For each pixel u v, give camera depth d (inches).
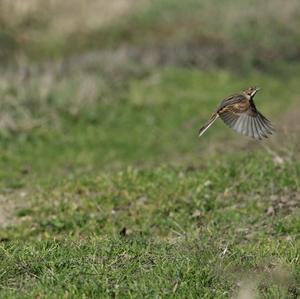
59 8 1346.0
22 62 1173.7
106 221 553.6
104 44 1283.2
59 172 745.0
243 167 617.0
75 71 1107.9
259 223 519.8
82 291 378.3
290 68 1257.4
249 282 381.7
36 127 877.8
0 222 574.9
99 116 933.2
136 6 1407.5
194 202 566.3
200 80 1130.0
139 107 979.9
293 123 874.1
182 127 921.5
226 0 1443.2
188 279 389.1
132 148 844.6
